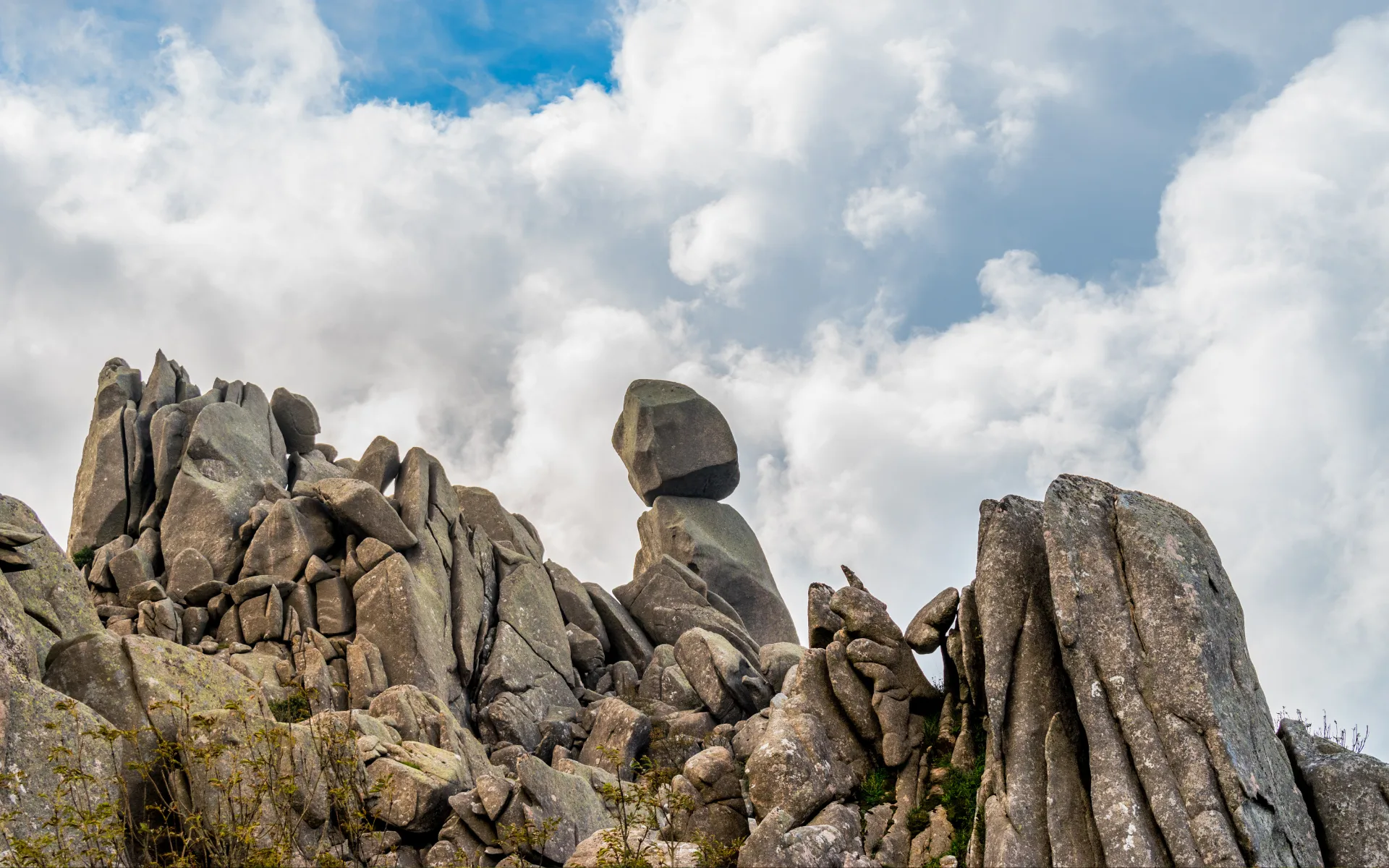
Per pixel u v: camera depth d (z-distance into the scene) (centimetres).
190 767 2314
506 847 2538
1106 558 2175
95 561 3766
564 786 2709
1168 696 2041
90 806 2164
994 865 2002
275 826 2266
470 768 2948
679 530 4919
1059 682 2186
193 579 3644
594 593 4169
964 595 2445
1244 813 1938
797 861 2117
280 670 3297
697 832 2369
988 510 2361
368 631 3456
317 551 3672
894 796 2419
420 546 3731
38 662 2497
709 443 5162
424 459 3978
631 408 5278
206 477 4028
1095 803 1998
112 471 4125
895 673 2569
